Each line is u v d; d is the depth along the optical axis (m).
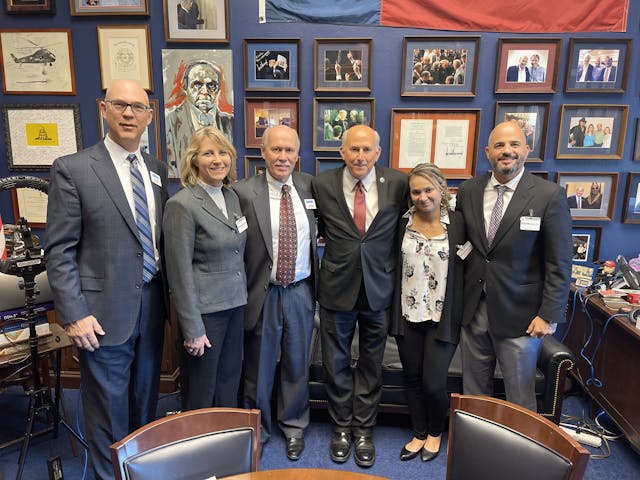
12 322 2.16
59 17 2.80
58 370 2.31
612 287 2.71
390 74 2.81
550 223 1.92
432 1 2.71
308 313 2.21
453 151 2.87
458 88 2.80
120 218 1.77
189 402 2.05
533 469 1.23
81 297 1.74
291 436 2.34
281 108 2.86
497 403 1.36
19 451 2.37
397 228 2.16
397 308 2.18
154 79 2.85
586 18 2.70
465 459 1.34
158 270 1.95
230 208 1.98
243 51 2.79
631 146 2.84
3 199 3.02
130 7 2.76
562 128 2.82
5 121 2.92
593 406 2.68
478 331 2.14
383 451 2.36
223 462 1.29
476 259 2.07
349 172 2.09
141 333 1.91
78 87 2.88
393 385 2.47
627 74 2.74
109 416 1.87
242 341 2.10
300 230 2.09
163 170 2.07
